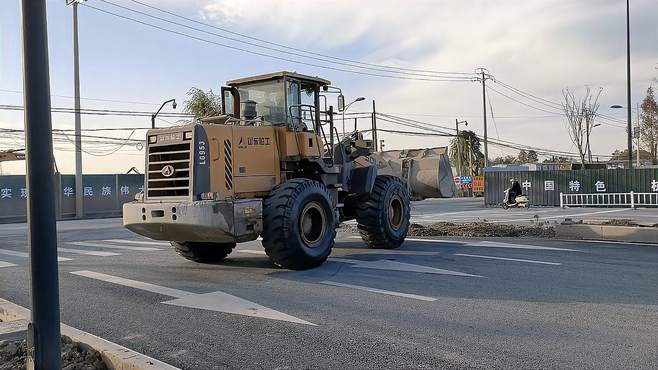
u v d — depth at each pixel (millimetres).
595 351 5102
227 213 8688
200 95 33938
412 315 6469
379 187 12078
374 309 6777
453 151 74750
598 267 9484
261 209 9164
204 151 8938
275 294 7723
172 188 8992
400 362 4914
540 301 7074
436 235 14945
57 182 33750
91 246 15148
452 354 5086
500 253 11211
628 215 22906
